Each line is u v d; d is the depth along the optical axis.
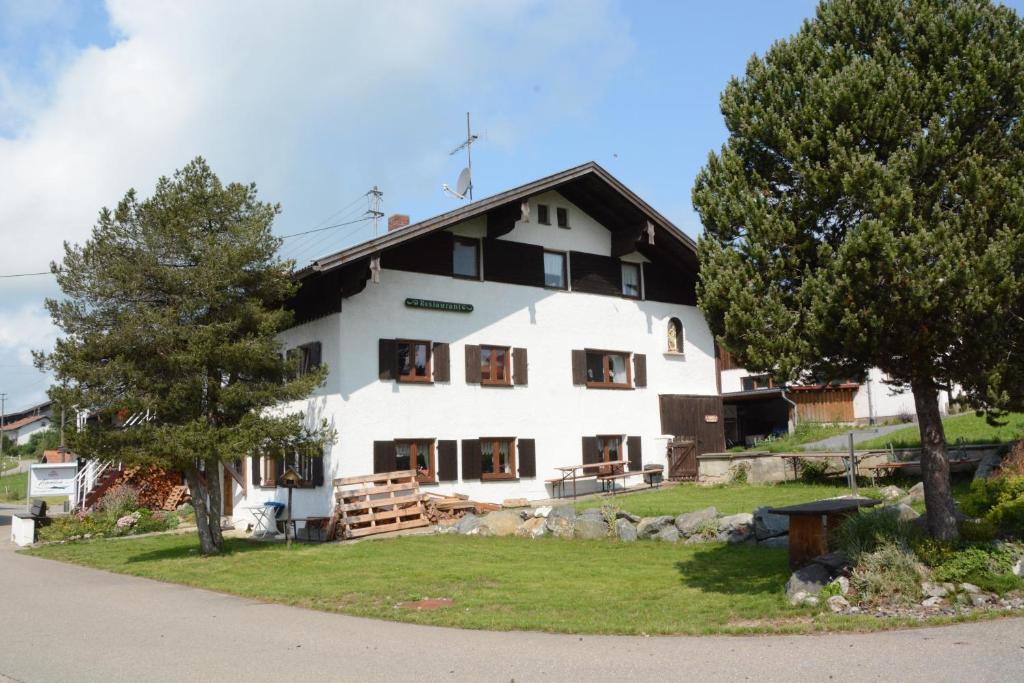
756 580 12.12
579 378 26.31
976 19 10.68
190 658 8.70
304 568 15.35
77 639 9.91
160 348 17.59
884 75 10.52
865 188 10.15
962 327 9.91
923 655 7.77
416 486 21.61
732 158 11.53
